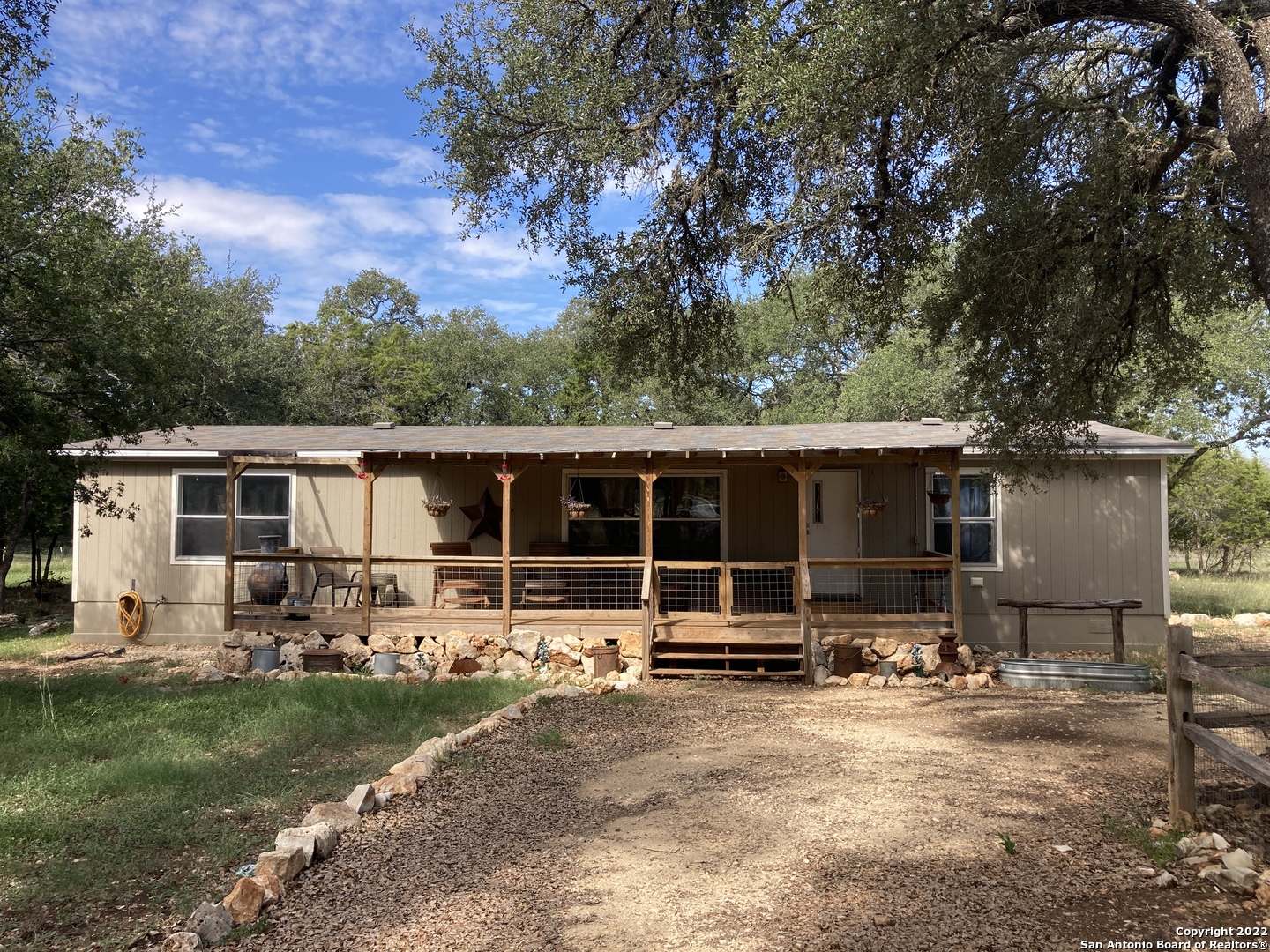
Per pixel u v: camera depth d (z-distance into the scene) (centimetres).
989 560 1369
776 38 796
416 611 1251
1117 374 988
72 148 1076
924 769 672
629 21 978
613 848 520
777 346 3144
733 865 487
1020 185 887
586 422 3650
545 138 1009
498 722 857
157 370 1112
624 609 1326
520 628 1232
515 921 424
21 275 981
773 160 1023
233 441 1430
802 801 596
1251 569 2861
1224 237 855
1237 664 530
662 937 403
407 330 4488
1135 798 587
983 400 1022
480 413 3959
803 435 1371
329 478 1459
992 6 716
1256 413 2136
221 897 466
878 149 823
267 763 716
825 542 1449
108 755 754
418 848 527
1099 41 898
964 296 930
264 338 3086
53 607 1902
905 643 1166
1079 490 1359
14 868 501
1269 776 421
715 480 1472
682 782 656
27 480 1439
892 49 709
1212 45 654
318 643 1228
